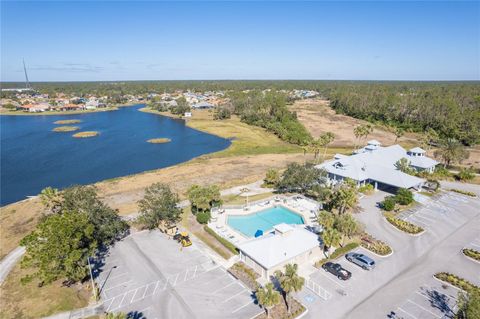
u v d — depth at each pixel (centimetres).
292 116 18450
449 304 3888
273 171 8406
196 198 6519
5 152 12794
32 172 10406
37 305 4006
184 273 4622
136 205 7319
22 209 7169
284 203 7225
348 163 8375
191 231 5934
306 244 4844
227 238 5631
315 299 4003
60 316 3806
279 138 15350
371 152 9188
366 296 4050
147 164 11331
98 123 19838
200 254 5128
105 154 12612
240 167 10388
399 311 3775
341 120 19388
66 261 3934
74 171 10531
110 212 5409
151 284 4372
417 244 5328
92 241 4697
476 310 3094
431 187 7862
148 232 5900
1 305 4044
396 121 17812
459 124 14500
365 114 19612
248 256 4709
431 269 4612
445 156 9569
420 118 16450
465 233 5697
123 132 16975
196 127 18200
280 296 4069
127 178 9394
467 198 7344
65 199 5416
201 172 9888
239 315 3750
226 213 6712
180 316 3762
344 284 4291
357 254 4822
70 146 13838
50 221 4241
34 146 13775
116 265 4841
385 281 4350
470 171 9125
